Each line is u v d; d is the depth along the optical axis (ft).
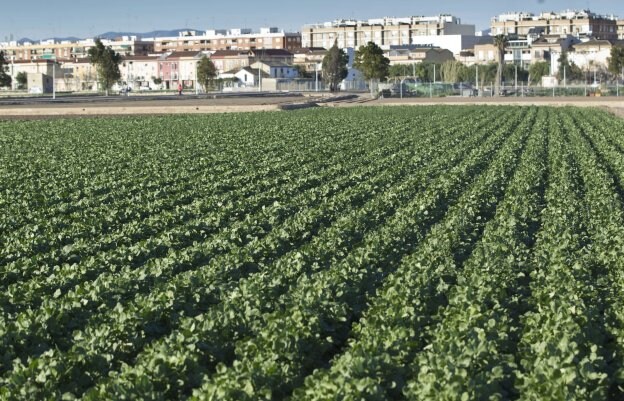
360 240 69.87
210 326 43.55
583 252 62.85
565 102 326.24
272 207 82.69
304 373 40.73
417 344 42.24
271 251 64.54
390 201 85.81
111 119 234.58
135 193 96.53
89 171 113.50
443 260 59.21
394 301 47.75
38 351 42.98
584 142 143.02
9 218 78.59
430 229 73.97
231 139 164.66
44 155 135.85
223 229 73.97
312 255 61.26
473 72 595.88
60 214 83.66
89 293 51.37
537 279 54.54
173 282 52.75
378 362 37.91
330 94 490.90
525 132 169.78
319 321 45.03
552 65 593.83
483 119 218.38
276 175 110.73
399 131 180.86
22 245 66.80
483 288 49.80
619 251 61.77
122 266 60.90
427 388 34.68
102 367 40.57
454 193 92.43
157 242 67.87
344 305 48.29
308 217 75.97
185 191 96.58
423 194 90.33
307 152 136.77
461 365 37.19
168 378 37.96
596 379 37.06
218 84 624.18
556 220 73.97
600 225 73.46
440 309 47.78
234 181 104.22
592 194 89.66
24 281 58.13
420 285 51.19
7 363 41.34
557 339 40.75
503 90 451.12
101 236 72.69
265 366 37.73
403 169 112.37
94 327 45.32
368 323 44.62
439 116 237.04
